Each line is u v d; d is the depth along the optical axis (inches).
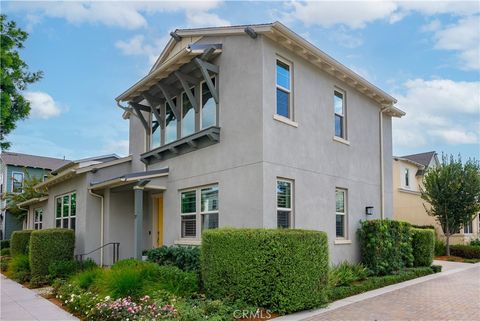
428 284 473.7
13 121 420.8
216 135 457.4
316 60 484.1
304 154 461.7
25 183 1120.8
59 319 324.2
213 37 478.0
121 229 607.2
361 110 587.2
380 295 400.2
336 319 301.6
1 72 374.9
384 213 613.3
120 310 296.8
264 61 420.2
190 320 283.9
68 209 686.5
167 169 542.0
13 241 711.7
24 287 493.7
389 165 648.4
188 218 502.6
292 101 455.5
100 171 619.2
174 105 541.6
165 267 392.5
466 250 810.8
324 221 482.6
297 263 326.3
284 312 315.6
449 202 818.2
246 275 328.2
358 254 535.2
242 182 422.3
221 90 464.1
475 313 323.9
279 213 422.9
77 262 522.9
